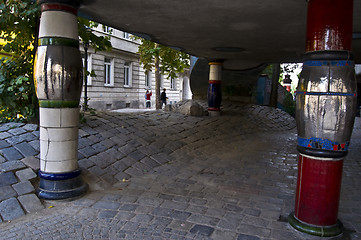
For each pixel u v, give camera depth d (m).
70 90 4.49
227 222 3.95
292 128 14.60
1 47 7.05
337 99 3.35
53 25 4.36
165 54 14.98
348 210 4.47
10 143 5.43
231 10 5.81
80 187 4.74
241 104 16.23
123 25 7.14
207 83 15.89
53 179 4.48
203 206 4.46
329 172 3.50
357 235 3.67
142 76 25.28
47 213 4.13
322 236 3.53
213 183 5.60
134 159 6.50
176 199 4.73
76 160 4.76
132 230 3.69
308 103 3.48
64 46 4.40
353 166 7.19
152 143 7.61
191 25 7.07
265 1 5.22
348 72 3.38
